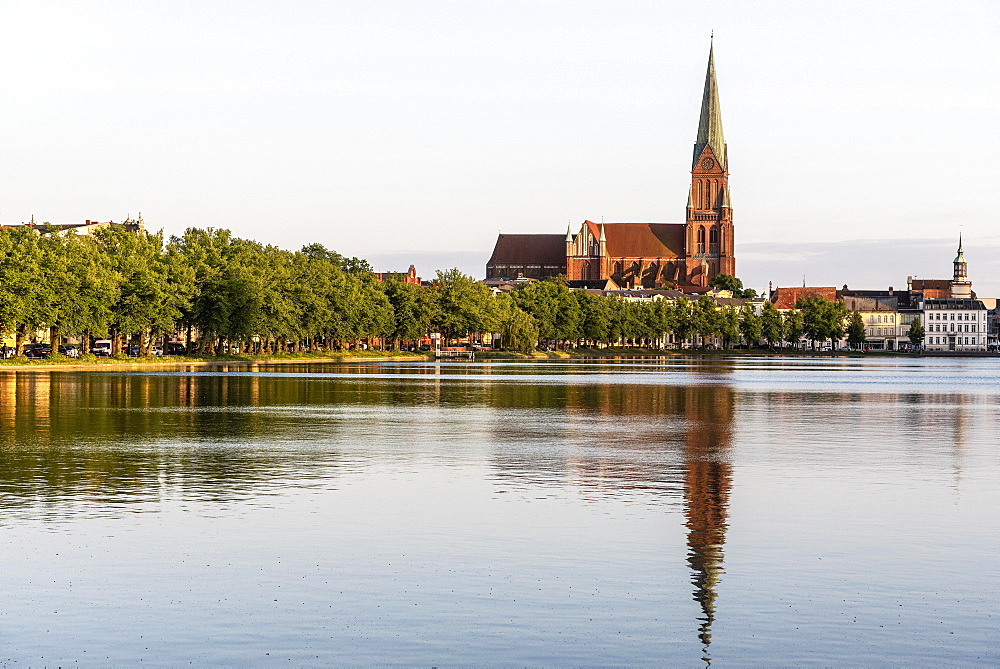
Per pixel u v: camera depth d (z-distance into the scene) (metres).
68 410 80.94
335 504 40.66
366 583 29.64
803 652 24.61
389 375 152.88
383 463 52.22
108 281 167.62
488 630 25.97
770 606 27.78
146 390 106.75
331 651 24.64
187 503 40.59
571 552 33.09
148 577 30.14
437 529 36.19
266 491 43.41
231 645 24.98
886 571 31.00
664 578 30.22
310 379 136.62
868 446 61.41
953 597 28.53
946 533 35.97
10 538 34.47
